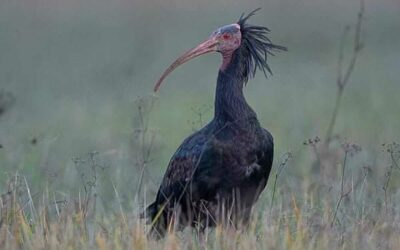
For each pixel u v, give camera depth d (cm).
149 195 1371
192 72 3088
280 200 1238
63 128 2102
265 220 1114
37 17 3731
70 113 2339
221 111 1177
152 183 1424
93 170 1351
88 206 1195
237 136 1156
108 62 3225
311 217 1116
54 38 3538
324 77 2791
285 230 1064
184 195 1180
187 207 1177
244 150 1157
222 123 1168
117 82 2931
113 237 1065
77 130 2083
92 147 1819
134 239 1030
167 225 1157
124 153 1571
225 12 3872
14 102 2197
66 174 1488
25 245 1065
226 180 1160
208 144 1158
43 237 1073
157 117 2216
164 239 1095
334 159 1520
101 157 1606
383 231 1070
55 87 2858
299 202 1259
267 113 2261
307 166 1542
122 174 1474
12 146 1716
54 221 1125
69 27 3688
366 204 1205
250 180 1168
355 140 1756
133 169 1517
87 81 2952
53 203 1230
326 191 1301
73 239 1052
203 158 1159
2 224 1102
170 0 4000
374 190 1320
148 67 3186
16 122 2056
